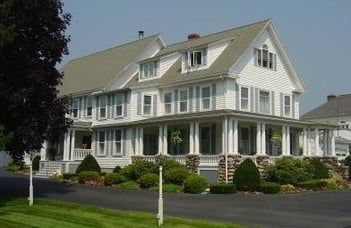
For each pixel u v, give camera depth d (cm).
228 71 3400
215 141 3569
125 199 2373
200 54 3744
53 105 2325
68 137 4122
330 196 2555
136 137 3856
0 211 1833
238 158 3138
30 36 2245
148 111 3969
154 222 1602
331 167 3731
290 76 3956
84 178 3403
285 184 2988
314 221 1667
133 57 4609
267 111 3725
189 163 3306
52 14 2272
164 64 4109
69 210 1892
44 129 2317
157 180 3002
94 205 2131
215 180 3161
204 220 1669
